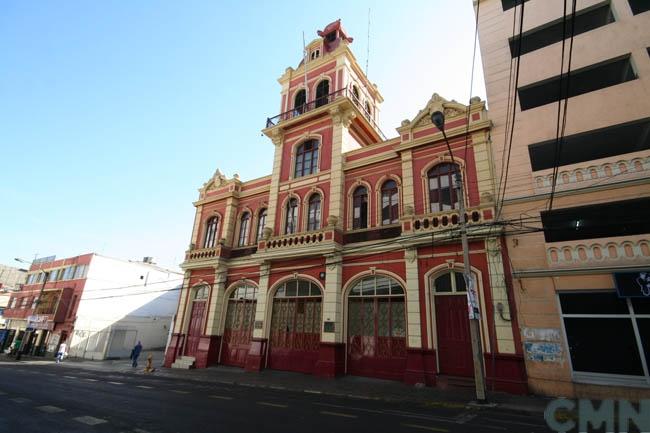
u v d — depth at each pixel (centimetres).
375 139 2145
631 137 1253
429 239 1302
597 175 1134
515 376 1058
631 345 988
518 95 1389
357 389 1152
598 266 1043
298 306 1647
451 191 1375
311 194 1795
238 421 730
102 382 1405
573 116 1244
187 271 2183
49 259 3925
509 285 1153
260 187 2089
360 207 1644
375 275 1463
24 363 2495
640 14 1280
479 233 1210
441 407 907
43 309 3394
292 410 853
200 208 2355
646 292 957
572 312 1077
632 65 1246
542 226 1168
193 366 1873
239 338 1841
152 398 1012
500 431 677
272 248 1753
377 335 1401
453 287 1266
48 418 746
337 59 2019
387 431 664
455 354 1199
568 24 1451
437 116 1034
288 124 2017
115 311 3338
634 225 1130
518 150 1289
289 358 1589
